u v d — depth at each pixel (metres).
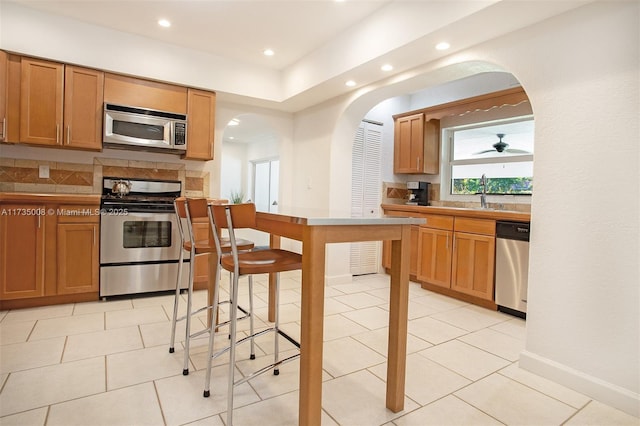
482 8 1.90
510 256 2.96
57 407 1.55
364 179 4.35
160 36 3.20
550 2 1.80
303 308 1.37
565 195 1.88
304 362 1.36
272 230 1.72
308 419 1.35
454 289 3.43
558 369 1.89
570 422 1.57
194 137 3.55
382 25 2.59
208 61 3.53
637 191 1.64
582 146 1.82
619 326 1.70
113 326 2.48
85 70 3.03
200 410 1.57
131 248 3.09
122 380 1.79
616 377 1.70
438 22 2.16
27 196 2.68
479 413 1.61
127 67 3.14
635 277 1.65
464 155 4.31
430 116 4.17
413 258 4.00
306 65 3.52
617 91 1.70
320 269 1.35
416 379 1.90
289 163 4.50
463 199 4.27
